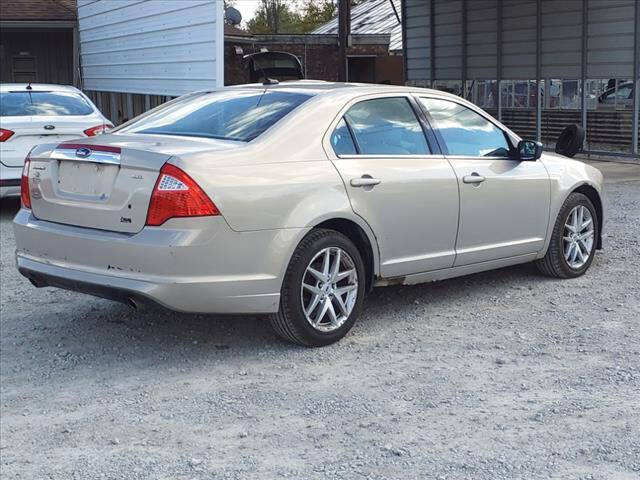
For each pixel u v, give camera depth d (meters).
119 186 5.08
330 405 4.59
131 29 17.72
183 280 4.89
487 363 5.17
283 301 5.29
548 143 17.12
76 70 23.77
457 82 19.45
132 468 3.95
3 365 5.45
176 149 5.10
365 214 5.61
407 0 20.81
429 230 6.04
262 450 4.07
